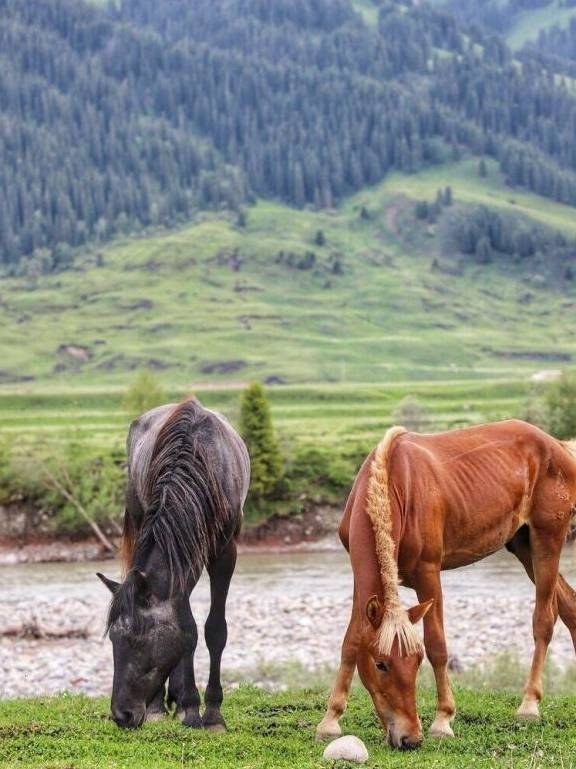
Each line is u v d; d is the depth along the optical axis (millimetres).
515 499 12742
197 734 11852
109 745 11430
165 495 11695
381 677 10641
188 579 11445
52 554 74062
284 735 12266
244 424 79500
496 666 19969
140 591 11078
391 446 12117
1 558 73438
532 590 44344
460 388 178125
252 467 78250
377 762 10422
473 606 38156
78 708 14383
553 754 11188
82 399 170875
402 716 10602
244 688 16359
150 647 11055
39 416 147500
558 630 31219
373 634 10688
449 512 12109
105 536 76125
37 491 76938
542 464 13148
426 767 10258
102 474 77812
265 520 77688
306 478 80625
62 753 11266
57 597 47250
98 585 54969
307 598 40906
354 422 126375
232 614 37312
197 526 11641
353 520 11727
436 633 11797
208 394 170125
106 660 28000
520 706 12883
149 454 12961
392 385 188500
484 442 12852
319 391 176375
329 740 11695
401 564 11844
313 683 20859
